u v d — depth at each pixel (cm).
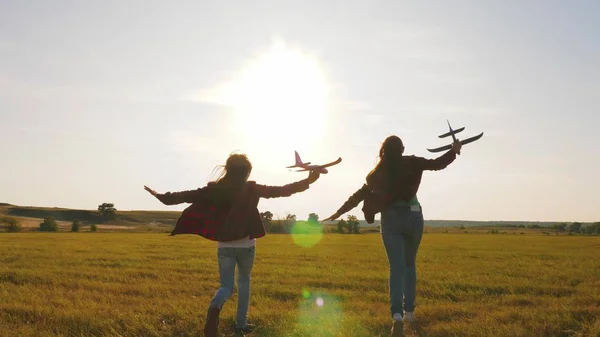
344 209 754
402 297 721
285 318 831
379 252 2806
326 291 1173
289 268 1764
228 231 712
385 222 736
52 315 845
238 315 760
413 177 726
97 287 1219
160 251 2680
